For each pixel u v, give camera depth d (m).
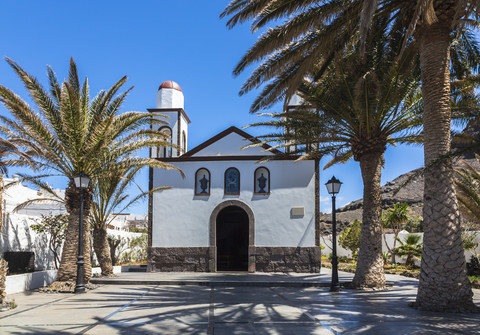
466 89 11.88
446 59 9.20
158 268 18.81
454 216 8.86
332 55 12.06
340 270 21.30
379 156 13.11
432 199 9.01
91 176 13.51
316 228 18.50
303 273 18.02
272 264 18.39
